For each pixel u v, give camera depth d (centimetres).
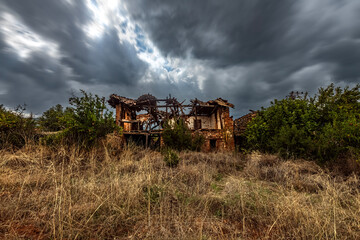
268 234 212
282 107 861
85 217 219
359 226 209
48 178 368
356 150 478
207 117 1923
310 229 208
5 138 602
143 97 1588
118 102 1479
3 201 252
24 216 222
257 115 1023
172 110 1600
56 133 730
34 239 186
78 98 714
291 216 237
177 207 276
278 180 461
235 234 210
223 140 1410
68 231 196
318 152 551
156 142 1642
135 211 255
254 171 533
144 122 1560
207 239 197
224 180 477
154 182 382
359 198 285
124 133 1340
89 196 284
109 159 582
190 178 441
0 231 195
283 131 700
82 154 613
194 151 981
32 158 477
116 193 292
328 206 263
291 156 623
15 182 339
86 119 703
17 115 701
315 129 707
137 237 199
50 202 265
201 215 258
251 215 257
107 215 238
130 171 495
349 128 517
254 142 955
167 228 213
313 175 460
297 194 324
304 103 796
